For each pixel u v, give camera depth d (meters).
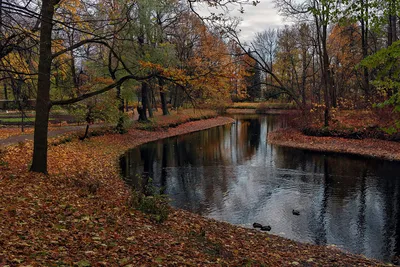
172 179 16.25
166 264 5.36
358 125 26.48
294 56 47.53
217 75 12.41
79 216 7.41
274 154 23.27
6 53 8.42
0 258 4.25
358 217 11.42
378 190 14.43
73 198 9.09
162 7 19.17
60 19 10.12
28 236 5.45
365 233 10.16
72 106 21.45
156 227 8.25
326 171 17.98
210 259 6.34
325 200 13.15
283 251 8.10
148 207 9.55
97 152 20.27
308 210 12.05
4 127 26.38
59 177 11.45
